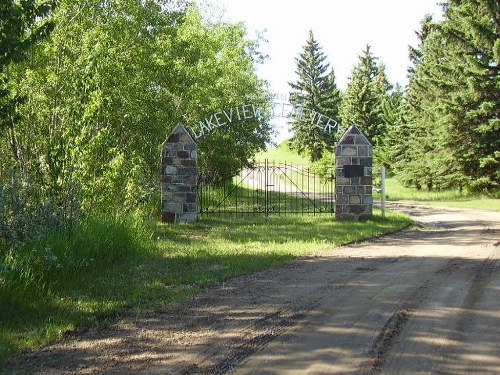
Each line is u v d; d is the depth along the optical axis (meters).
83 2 12.88
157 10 15.00
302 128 61.22
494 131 29.08
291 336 5.11
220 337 5.11
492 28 28.61
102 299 6.45
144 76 14.78
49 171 8.59
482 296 6.59
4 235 7.05
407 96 47.28
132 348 4.82
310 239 11.98
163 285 7.28
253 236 12.48
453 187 34.25
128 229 9.84
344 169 16.19
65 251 7.44
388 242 11.95
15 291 6.10
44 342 4.95
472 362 4.39
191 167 15.79
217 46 23.66
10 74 12.02
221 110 21.27
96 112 9.45
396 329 5.27
